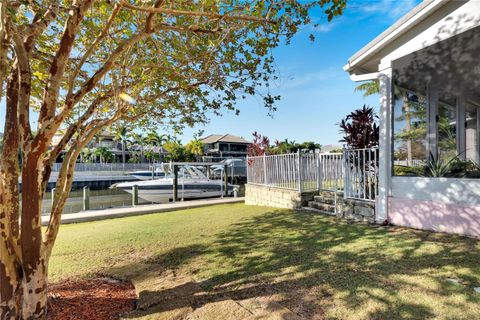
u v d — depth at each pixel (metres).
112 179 27.33
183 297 2.99
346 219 6.32
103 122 3.25
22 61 2.34
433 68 5.68
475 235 4.25
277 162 9.38
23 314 2.47
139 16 3.21
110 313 2.75
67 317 2.65
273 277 3.37
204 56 3.93
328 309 2.54
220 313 2.59
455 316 2.28
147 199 14.05
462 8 4.43
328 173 8.07
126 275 3.79
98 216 8.73
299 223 6.26
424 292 2.69
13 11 2.06
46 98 2.46
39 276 2.56
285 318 2.43
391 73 5.50
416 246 4.02
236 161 22.73
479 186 4.23
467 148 5.86
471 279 2.89
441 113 5.84
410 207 5.10
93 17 3.47
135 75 4.01
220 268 3.82
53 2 2.34
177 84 4.49
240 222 6.94
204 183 15.31
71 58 3.64
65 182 2.88
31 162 2.43
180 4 3.25
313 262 3.73
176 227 6.77
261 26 3.49
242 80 4.53
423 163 5.52
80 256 4.70
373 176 5.98
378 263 3.50
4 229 2.37
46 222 8.02
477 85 5.92
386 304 2.53
